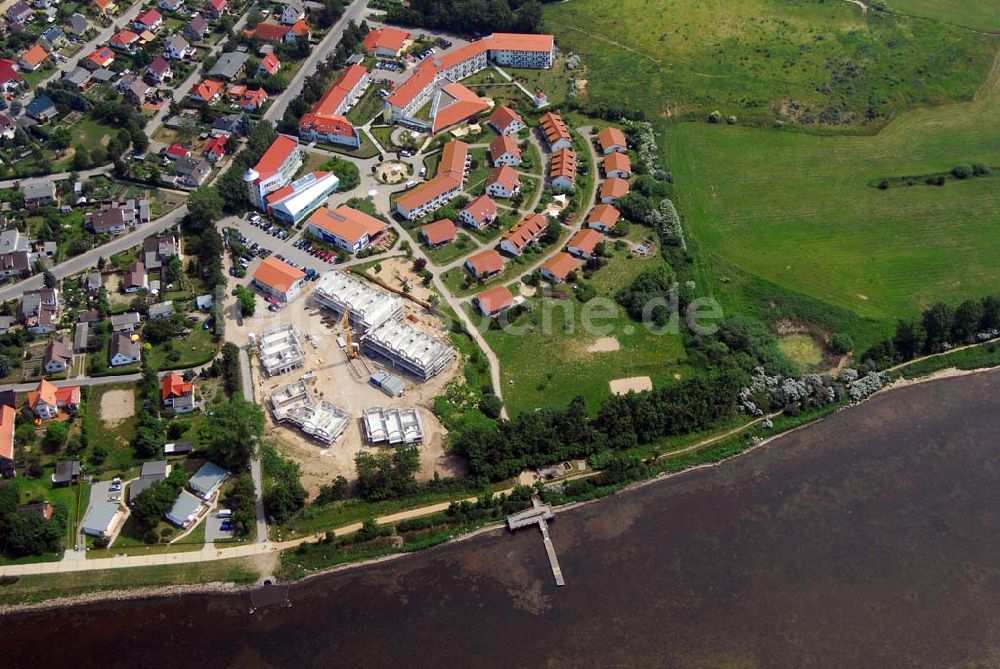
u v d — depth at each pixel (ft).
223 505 579.07
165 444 606.55
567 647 519.19
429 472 606.55
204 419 626.23
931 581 561.43
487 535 578.66
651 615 538.06
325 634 518.78
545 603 541.75
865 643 527.81
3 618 518.37
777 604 546.67
